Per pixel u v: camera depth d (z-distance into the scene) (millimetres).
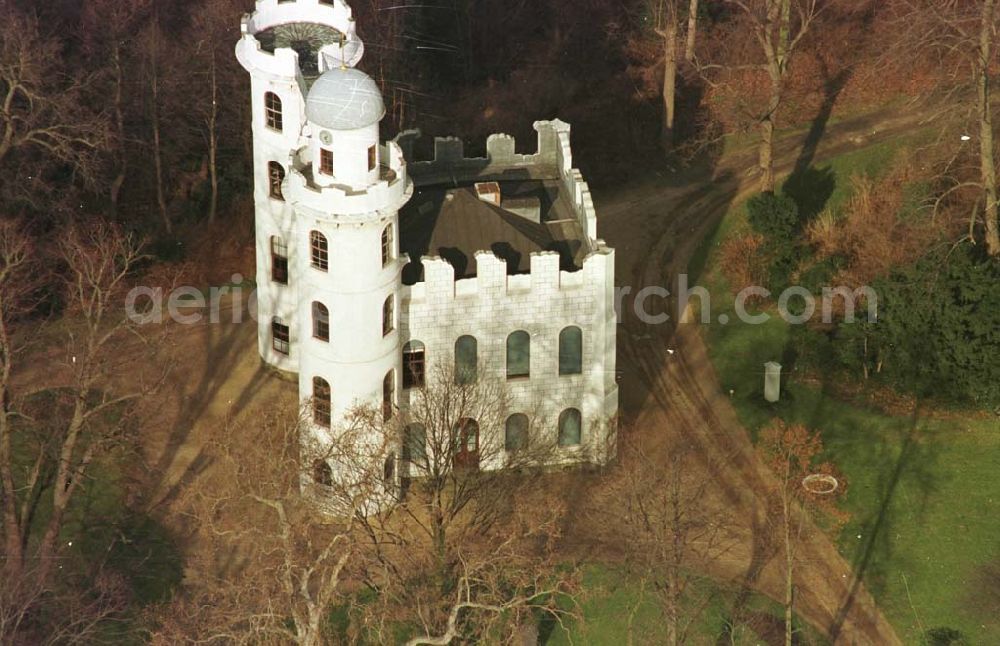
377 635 198625
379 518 199875
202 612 191875
